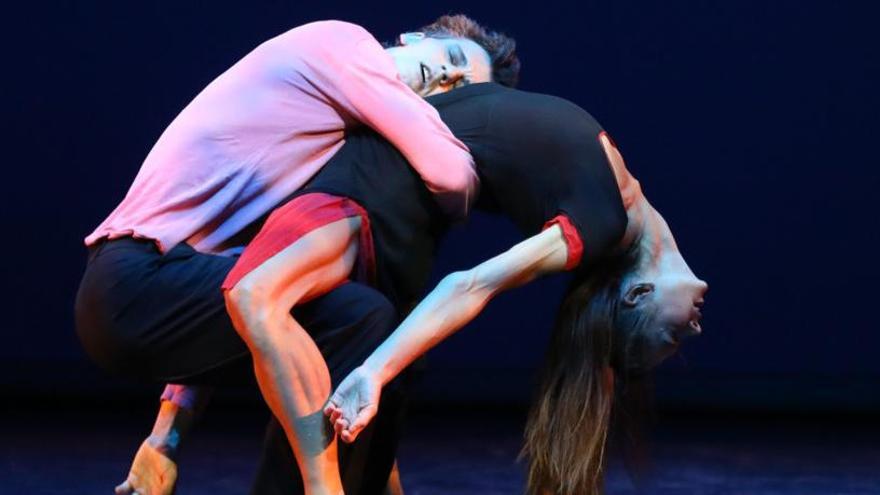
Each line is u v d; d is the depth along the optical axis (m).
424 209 4.84
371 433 4.69
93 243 4.81
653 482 7.46
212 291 4.59
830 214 9.10
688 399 9.28
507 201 4.90
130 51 8.95
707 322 9.23
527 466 5.27
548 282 9.23
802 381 9.20
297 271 4.46
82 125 8.96
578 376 4.95
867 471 7.82
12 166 8.95
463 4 9.04
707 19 9.05
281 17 8.96
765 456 8.17
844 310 9.16
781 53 9.04
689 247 9.16
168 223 4.71
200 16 8.95
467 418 9.12
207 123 4.75
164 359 4.66
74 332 9.08
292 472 4.59
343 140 4.88
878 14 8.96
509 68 5.52
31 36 8.90
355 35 4.86
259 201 4.76
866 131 9.05
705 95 9.09
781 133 9.08
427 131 4.75
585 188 4.73
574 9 9.07
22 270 9.02
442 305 4.47
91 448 7.95
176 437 5.14
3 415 8.80
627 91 9.10
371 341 4.58
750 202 9.13
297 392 4.42
